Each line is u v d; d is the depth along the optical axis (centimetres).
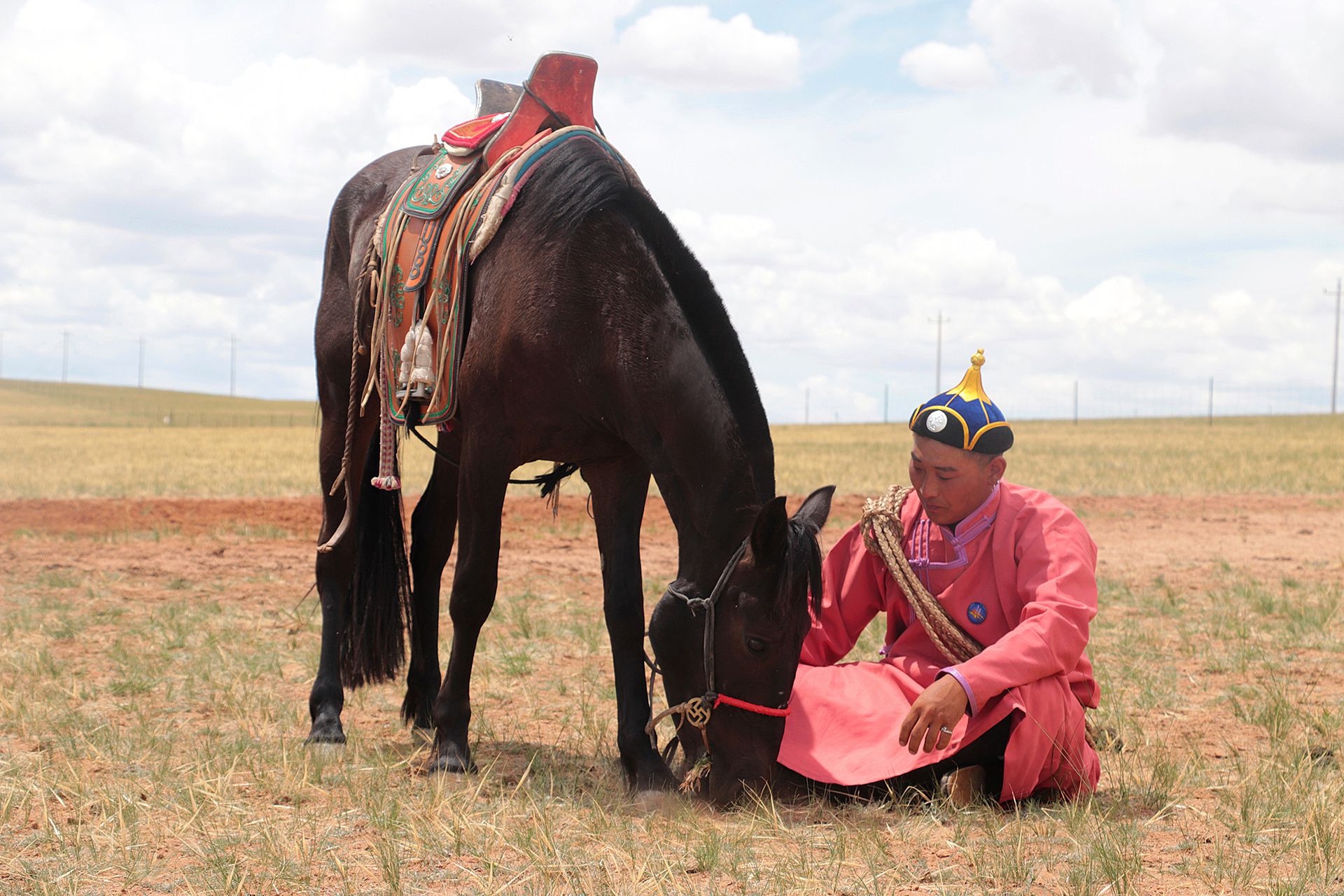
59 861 305
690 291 379
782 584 326
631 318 381
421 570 514
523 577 957
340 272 537
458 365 429
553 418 405
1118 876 293
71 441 3916
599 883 291
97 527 1277
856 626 426
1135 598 852
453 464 495
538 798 372
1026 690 353
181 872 301
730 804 346
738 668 339
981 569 384
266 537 1238
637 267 386
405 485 1775
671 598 359
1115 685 566
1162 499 1808
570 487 1827
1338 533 1384
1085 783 375
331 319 530
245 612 771
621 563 419
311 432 5134
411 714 510
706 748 351
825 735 388
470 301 429
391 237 470
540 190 413
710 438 361
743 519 352
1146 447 3669
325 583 504
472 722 493
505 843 323
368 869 305
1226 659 633
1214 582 955
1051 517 379
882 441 4572
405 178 514
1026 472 2377
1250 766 417
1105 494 1898
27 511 1388
